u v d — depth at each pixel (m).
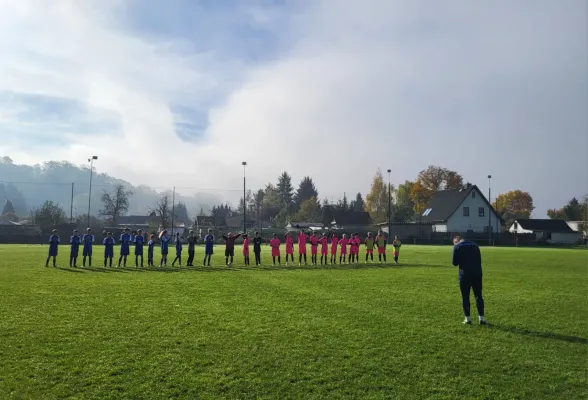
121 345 9.38
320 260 34.81
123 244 28.27
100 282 19.48
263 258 37.62
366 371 8.12
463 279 12.04
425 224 97.69
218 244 74.62
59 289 17.09
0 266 27.12
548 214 151.62
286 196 183.25
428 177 126.06
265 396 7.03
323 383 7.56
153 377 7.67
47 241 73.94
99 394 6.99
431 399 7.00
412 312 13.23
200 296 15.76
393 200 123.62
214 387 7.31
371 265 30.70
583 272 26.61
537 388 7.48
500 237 90.81
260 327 11.05
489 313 13.31
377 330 10.94
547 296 16.69
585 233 104.44
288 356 8.84
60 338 9.84
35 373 7.75
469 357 8.97
